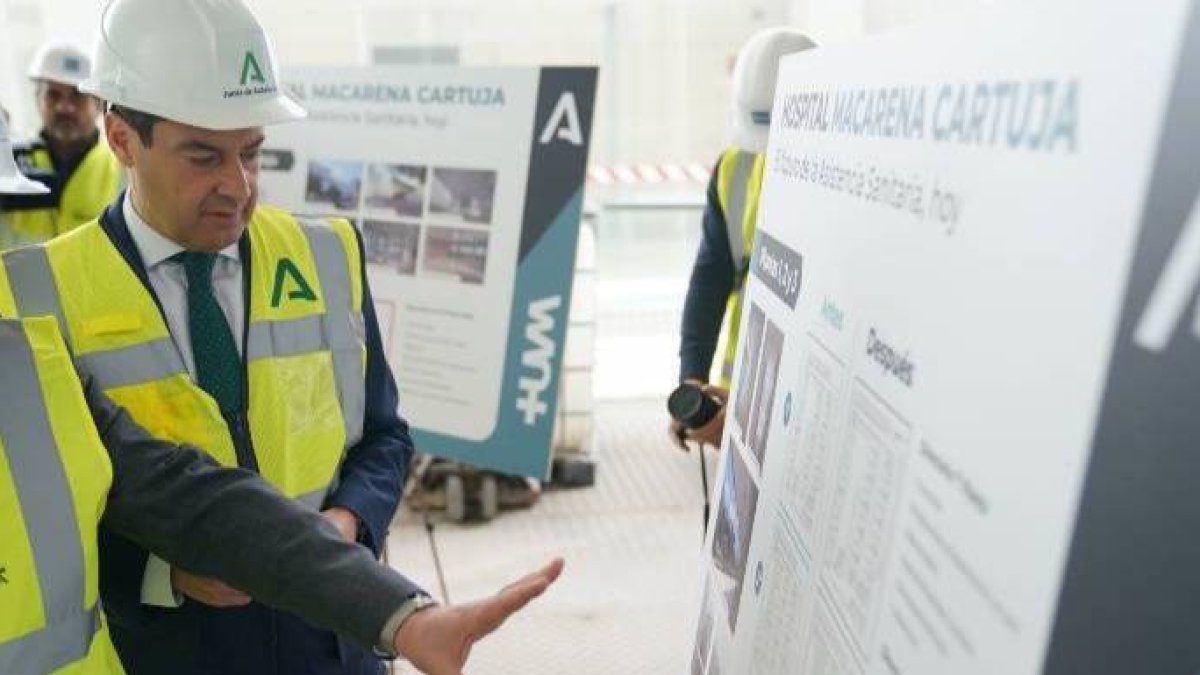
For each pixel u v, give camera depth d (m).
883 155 0.63
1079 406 0.38
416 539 3.17
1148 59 0.35
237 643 1.22
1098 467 0.36
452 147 2.36
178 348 1.21
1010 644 0.41
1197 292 0.32
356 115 2.49
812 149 0.82
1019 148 0.44
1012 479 0.42
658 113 4.68
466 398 2.40
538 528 3.25
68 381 0.94
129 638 1.21
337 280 1.37
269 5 4.18
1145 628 0.35
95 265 1.20
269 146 2.59
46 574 0.89
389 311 2.47
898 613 0.53
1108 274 0.36
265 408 1.25
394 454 1.41
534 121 2.24
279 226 1.34
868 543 0.59
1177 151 0.33
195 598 1.15
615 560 3.01
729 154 2.05
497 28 4.43
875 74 0.66
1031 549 0.40
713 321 2.09
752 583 0.87
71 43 3.19
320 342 1.33
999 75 0.47
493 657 2.51
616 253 4.79
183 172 1.16
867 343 0.62
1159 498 0.34
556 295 2.27
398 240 2.45
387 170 2.45
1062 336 0.39
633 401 4.37
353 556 0.90
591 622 2.66
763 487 0.86
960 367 0.49
